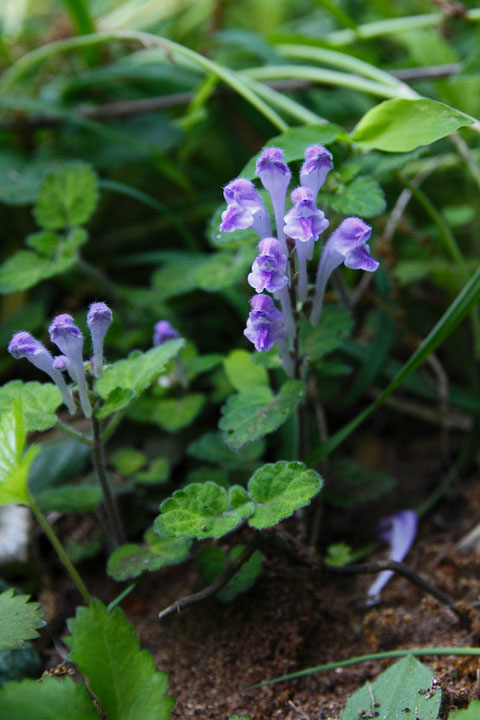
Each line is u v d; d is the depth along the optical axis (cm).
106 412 42
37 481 49
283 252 42
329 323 44
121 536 46
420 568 47
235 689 43
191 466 49
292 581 45
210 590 43
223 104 60
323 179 42
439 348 54
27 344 42
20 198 53
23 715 39
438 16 56
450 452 52
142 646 45
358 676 44
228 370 46
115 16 65
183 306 55
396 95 51
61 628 46
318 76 53
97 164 58
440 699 41
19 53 63
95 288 55
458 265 51
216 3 68
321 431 49
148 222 60
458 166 55
